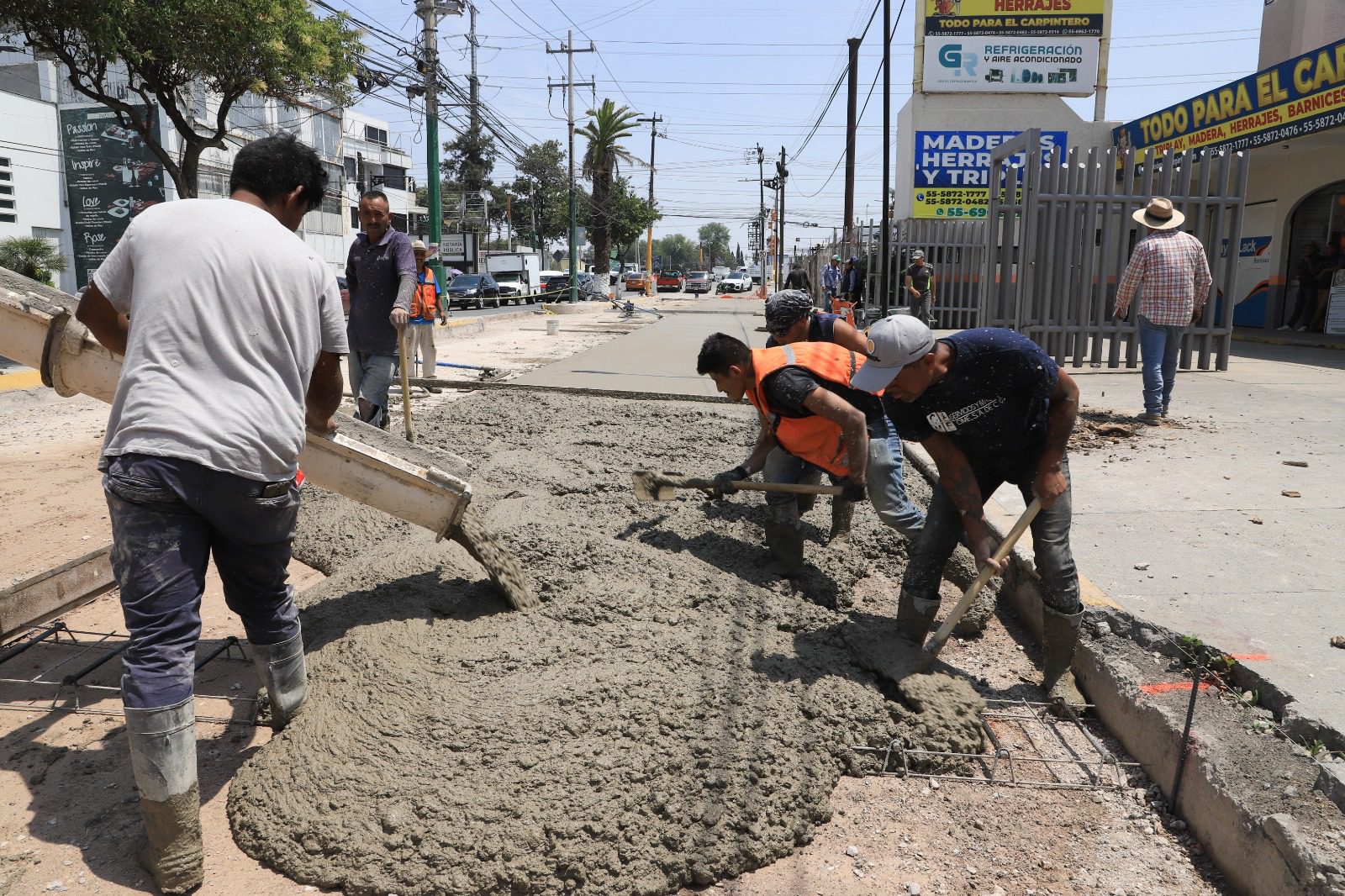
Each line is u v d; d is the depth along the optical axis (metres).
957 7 20.67
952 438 3.31
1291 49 17.81
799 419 3.90
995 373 3.08
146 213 2.59
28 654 3.77
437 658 3.36
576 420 7.71
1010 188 11.16
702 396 9.32
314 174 2.92
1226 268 10.97
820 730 3.08
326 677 3.28
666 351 15.64
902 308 16.03
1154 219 7.44
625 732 2.92
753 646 3.57
